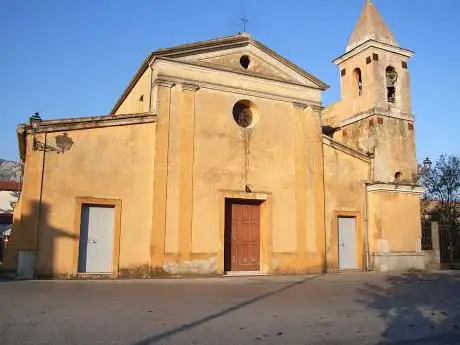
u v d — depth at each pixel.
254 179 17.67
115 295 10.70
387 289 13.06
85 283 13.20
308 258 18.19
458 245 23.00
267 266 17.41
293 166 18.58
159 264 15.44
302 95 19.30
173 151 16.30
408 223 20.39
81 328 7.08
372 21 22.47
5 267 13.91
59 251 14.29
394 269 19.61
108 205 15.19
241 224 17.73
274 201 17.94
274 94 18.66
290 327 7.63
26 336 6.51
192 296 10.91
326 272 18.50
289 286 13.48
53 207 14.38
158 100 16.34
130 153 15.70
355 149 20.17
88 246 14.88
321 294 11.77
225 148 17.27
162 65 16.70
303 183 18.62
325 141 19.58
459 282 15.43
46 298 9.90
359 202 19.97
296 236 18.11
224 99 17.61
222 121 17.41
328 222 19.05
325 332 7.32
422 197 26.33
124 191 15.42
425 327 7.92
